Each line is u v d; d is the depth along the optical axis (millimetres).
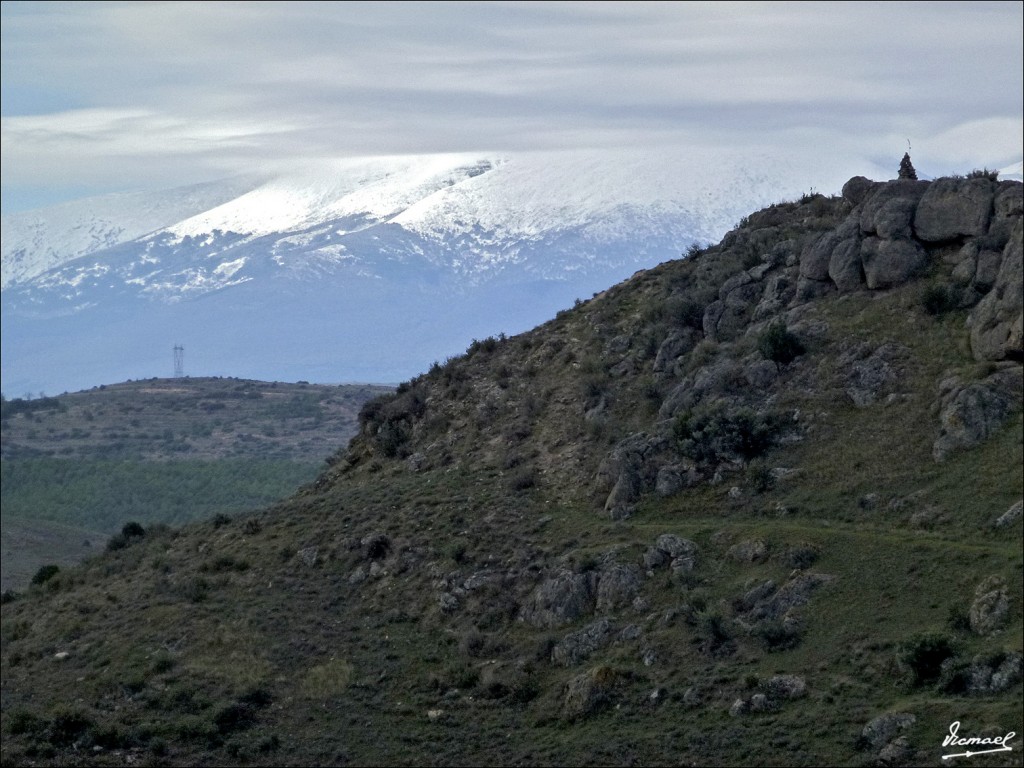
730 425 67812
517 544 68438
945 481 60219
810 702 50719
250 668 64438
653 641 57469
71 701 64750
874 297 72812
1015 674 47406
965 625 51000
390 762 56188
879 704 49125
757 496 64750
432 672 61531
